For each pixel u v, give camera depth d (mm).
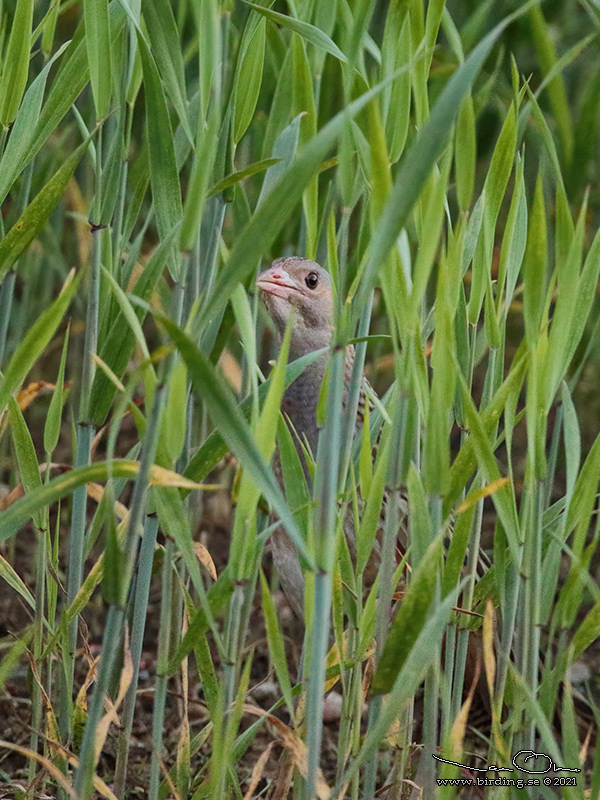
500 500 4543
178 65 4926
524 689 4355
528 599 4676
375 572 7086
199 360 3598
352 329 4305
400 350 4770
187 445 5750
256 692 8016
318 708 4117
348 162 4352
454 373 4156
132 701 5242
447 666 5133
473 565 5215
